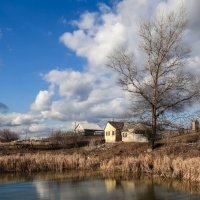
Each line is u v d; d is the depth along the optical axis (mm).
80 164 50344
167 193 31922
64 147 80688
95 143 83125
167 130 56625
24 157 50250
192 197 30078
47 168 49438
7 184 38500
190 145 54969
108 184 37406
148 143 60438
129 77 55281
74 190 34719
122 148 63688
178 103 54625
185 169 37969
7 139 99938
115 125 91062
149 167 44656
